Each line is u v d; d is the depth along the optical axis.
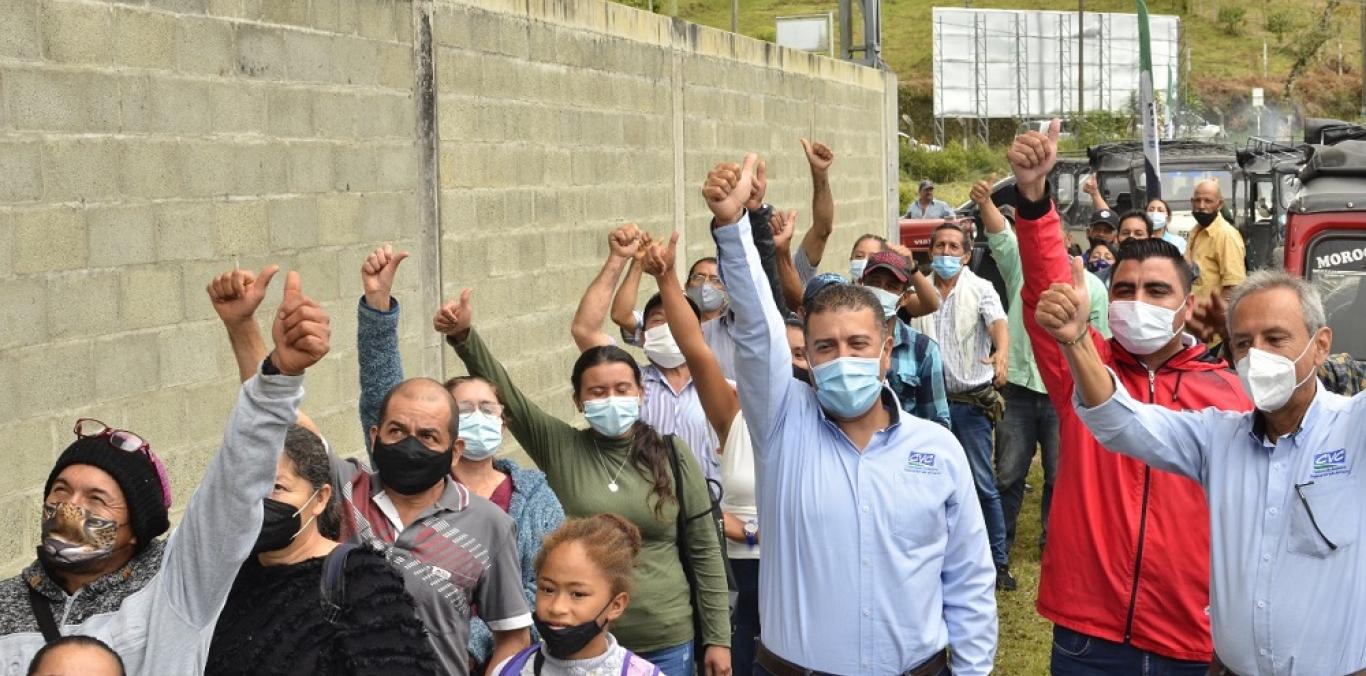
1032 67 64.62
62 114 5.81
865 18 19.11
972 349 8.98
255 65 6.97
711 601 5.47
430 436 4.36
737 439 6.05
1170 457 4.27
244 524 3.26
